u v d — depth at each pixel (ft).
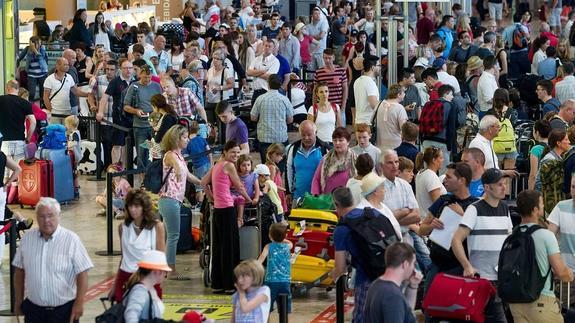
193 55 126.52
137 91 109.81
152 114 100.53
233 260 81.10
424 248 75.15
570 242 68.23
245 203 83.10
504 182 64.23
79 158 118.21
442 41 150.92
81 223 102.83
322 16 163.22
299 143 87.61
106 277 85.76
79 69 147.33
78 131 118.73
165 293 81.35
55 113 125.18
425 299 62.49
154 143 100.27
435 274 66.18
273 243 73.36
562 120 93.86
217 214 81.15
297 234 80.07
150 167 84.43
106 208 98.37
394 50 128.06
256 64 127.85
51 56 160.56
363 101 110.42
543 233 62.44
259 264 63.93
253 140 127.03
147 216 67.05
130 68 116.37
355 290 62.13
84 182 120.47
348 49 149.38
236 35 147.84
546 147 83.92
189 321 57.00
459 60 147.95
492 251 64.23
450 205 65.77
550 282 63.52
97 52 138.62
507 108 101.45
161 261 55.93
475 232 64.34
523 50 158.10
